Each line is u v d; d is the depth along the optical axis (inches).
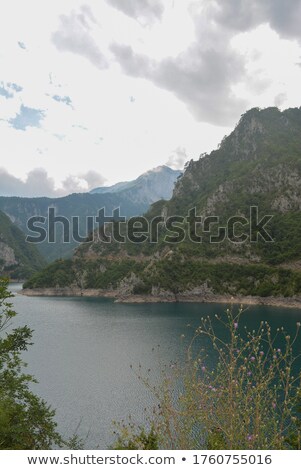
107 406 1817.2
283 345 2605.8
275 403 328.5
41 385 2192.4
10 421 720.3
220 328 3828.7
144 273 7765.8
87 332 3996.1
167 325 4338.1
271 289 6456.7
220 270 7490.2
